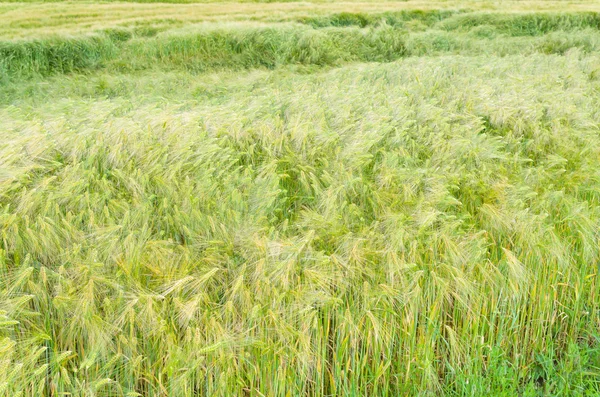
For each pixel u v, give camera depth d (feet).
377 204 11.75
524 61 30.09
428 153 14.88
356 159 13.08
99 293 8.54
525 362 10.31
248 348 8.55
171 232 10.79
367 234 10.43
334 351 9.20
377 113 16.63
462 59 30.66
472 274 10.24
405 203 11.66
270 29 40.86
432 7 55.88
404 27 49.55
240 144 14.55
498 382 9.27
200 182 11.62
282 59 38.58
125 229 10.01
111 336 8.13
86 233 9.90
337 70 30.96
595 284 11.48
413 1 61.46
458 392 9.26
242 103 18.69
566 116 18.17
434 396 9.16
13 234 9.34
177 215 10.49
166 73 34.91
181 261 9.49
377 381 9.05
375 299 9.11
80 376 7.89
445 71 25.45
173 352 7.84
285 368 8.36
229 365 8.13
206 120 15.39
